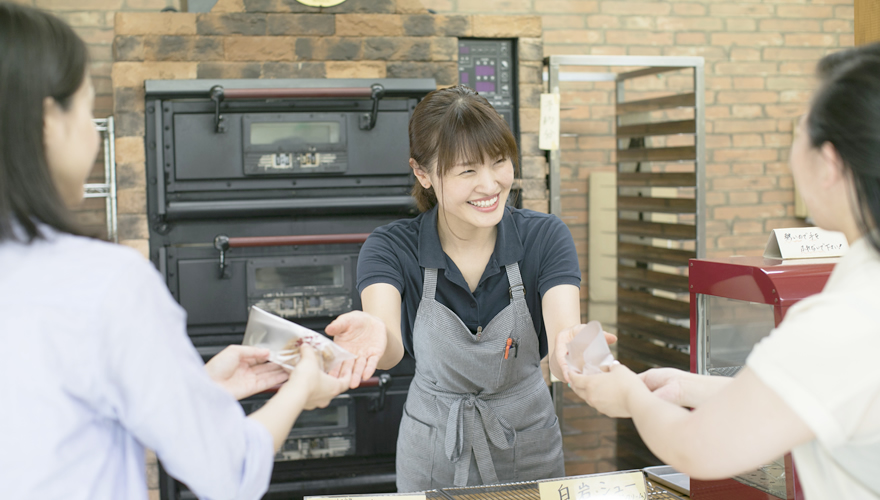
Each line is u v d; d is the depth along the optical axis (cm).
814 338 68
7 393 67
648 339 352
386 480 266
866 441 70
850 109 69
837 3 423
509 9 383
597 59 300
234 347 104
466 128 136
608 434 366
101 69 339
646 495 122
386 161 264
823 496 78
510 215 160
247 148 253
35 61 69
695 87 313
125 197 252
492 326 152
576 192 393
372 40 269
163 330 72
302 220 264
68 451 69
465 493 125
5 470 67
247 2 260
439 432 155
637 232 353
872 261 72
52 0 334
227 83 252
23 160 69
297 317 262
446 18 275
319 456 262
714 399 75
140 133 252
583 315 397
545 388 162
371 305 147
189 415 72
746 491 120
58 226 73
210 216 255
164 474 254
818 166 75
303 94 248
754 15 412
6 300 69
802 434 69
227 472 75
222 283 257
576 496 120
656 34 401
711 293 129
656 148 338
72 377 69
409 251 157
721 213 415
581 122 395
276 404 89
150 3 343
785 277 114
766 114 418
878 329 66
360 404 263
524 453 155
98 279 70
